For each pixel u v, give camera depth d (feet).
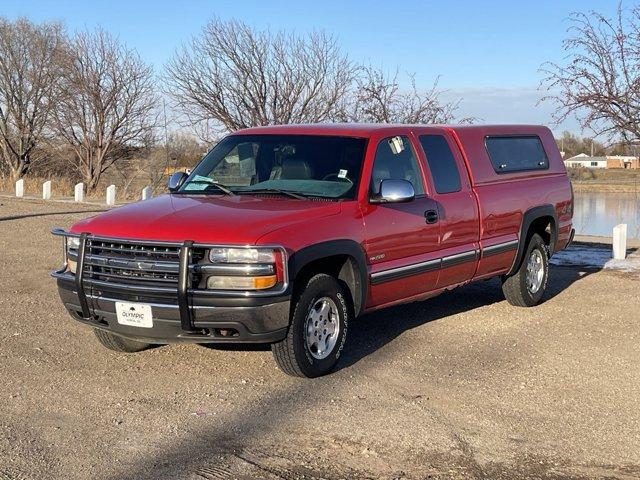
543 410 17.69
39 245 44.73
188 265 17.75
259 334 18.01
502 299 30.27
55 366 20.61
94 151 129.39
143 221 18.95
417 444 15.57
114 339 21.36
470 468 14.49
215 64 84.23
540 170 29.91
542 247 29.25
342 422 16.70
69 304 19.93
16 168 138.21
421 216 22.71
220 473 14.12
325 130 22.99
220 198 21.17
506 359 21.74
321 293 19.54
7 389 18.67
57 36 135.03
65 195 109.81
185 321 17.90
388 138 22.81
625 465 14.75
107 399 18.07
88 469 14.29
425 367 20.89
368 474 14.14
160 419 16.81
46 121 132.16
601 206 65.36
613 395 18.76
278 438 15.79
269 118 84.07
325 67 84.23
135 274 18.47
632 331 24.94
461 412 17.46
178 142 125.08
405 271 22.13
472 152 26.09
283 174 22.06
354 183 21.15
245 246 17.67
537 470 14.47
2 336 23.59
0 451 15.01
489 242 25.95
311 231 18.97
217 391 18.67
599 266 38.06
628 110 43.14
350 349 22.65
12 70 135.95
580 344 23.39
